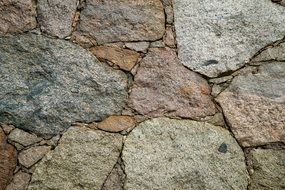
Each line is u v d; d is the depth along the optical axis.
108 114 1.19
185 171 1.12
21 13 1.28
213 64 1.26
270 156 1.16
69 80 1.21
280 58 1.28
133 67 1.25
